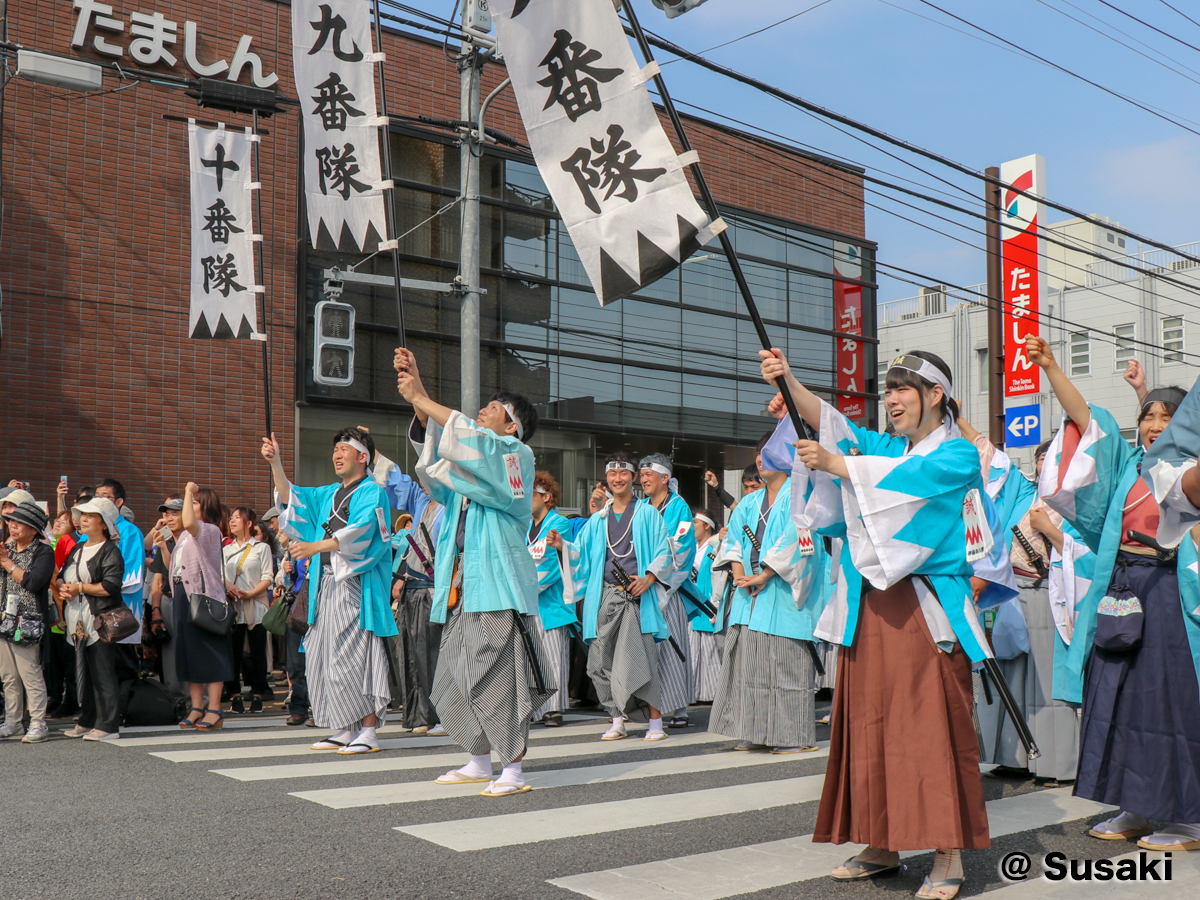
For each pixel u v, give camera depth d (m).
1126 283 28.95
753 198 18.59
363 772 5.31
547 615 7.98
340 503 6.17
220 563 7.69
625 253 3.81
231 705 9.23
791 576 6.07
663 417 17.34
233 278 9.97
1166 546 3.61
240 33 13.70
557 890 3.19
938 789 3.17
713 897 3.15
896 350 32.44
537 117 3.99
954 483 3.32
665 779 5.21
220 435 13.45
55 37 12.45
